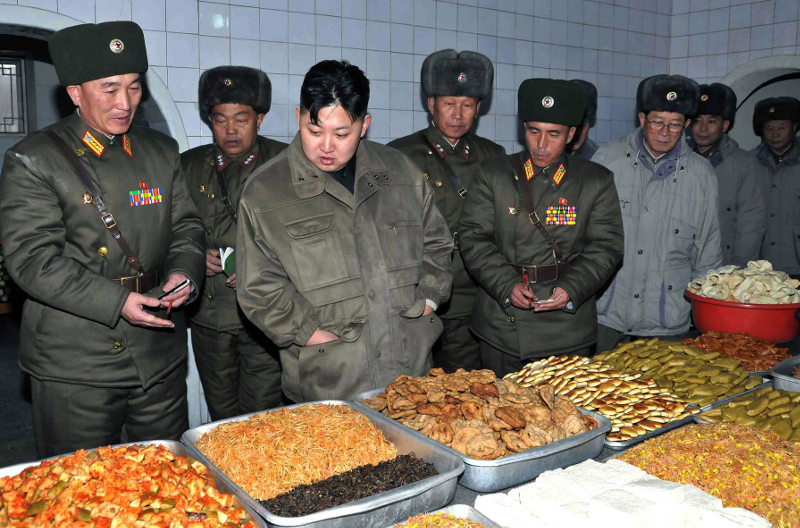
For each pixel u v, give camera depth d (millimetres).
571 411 1759
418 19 4215
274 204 1984
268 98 3176
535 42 4754
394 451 1606
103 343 2117
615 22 5199
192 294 2234
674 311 3088
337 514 1271
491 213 2764
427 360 2186
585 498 1345
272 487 1445
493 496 1397
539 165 2662
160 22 3432
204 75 3049
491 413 1699
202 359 3334
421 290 2180
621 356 2311
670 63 5645
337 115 1798
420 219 2186
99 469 1362
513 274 2648
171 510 1260
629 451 1610
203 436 1644
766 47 5191
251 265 1995
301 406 1782
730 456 1546
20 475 1404
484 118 4598
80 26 1977
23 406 4406
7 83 6703
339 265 1999
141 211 2168
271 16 3723
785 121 4898
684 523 1295
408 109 4262
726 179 4254
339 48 3957
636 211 3104
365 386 2039
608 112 5289
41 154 2020
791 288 2574
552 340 2660
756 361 2311
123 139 2189
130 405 2275
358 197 2031
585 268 2609
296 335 1981
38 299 2025
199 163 3189
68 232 2080
